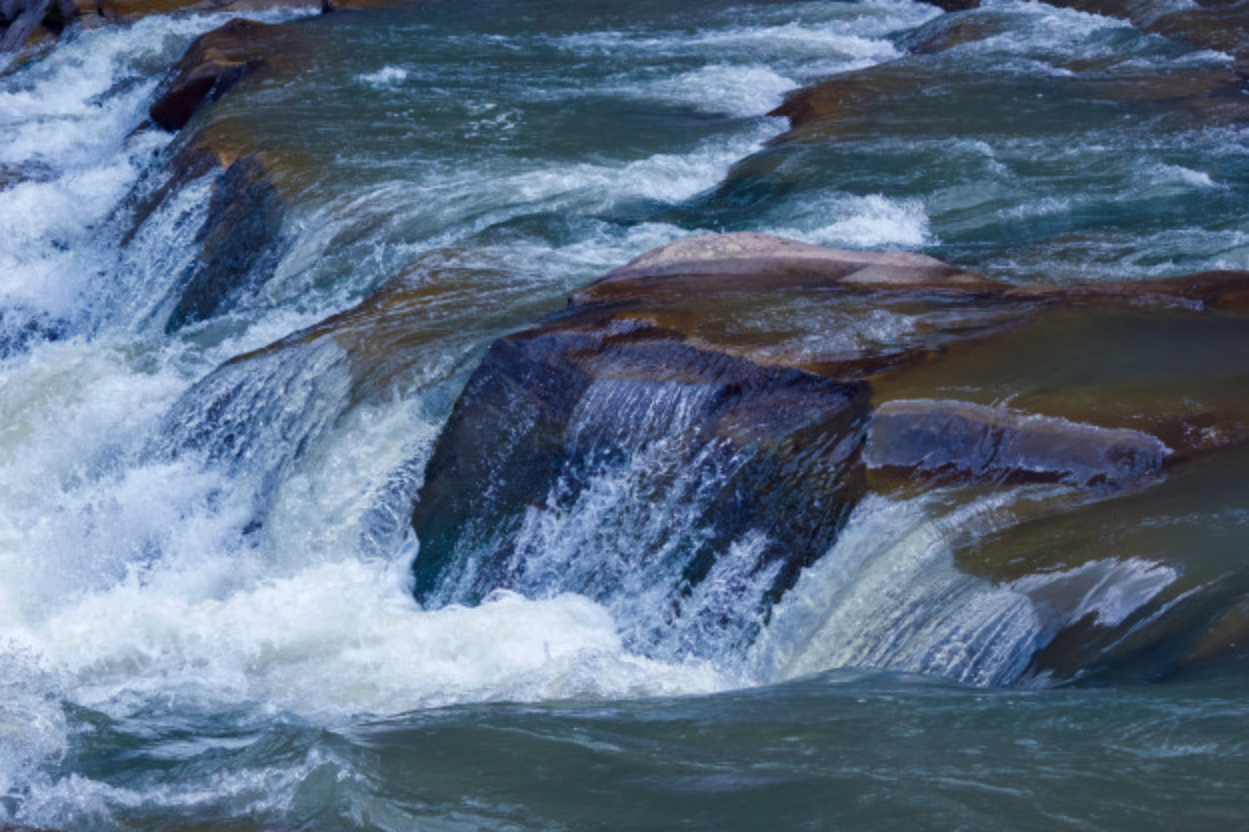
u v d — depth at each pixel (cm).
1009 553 1141
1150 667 984
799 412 1378
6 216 2912
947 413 1292
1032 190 2294
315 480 1655
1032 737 879
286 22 3978
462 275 2000
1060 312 1551
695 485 1395
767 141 2731
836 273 1739
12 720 1127
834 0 4156
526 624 1353
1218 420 1275
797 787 838
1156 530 1118
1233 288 1625
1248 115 2616
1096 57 3109
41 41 4306
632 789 868
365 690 1234
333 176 2536
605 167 2578
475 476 1558
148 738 1104
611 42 3719
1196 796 782
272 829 886
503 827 838
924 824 780
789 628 1240
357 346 1756
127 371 2002
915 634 1128
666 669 1246
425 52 3559
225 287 2505
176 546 1719
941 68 3083
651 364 1497
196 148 2792
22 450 1884
